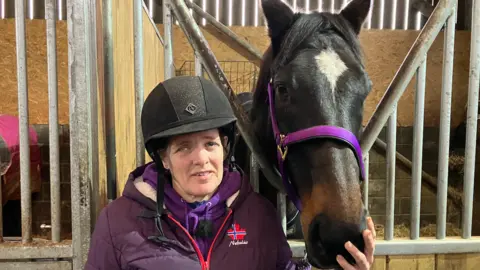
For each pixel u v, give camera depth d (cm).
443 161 120
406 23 397
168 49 119
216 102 76
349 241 70
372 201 332
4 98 298
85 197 96
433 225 266
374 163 329
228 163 87
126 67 149
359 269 71
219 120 74
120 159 136
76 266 98
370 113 352
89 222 97
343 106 80
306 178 81
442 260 121
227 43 356
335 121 79
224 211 80
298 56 85
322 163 77
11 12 363
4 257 97
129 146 155
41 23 295
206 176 74
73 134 95
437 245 119
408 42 351
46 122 296
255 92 114
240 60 355
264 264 81
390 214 121
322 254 76
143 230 75
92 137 100
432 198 332
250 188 86
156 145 77
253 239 80
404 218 334
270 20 99
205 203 78
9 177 156
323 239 73
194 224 77
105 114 122
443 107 118
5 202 158
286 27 97
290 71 84
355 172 77
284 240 87
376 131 110
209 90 76
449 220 265
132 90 162
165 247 74
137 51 118
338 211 71
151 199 77
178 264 73
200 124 72
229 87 112
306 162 81
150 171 80
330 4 384
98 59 110
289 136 84
